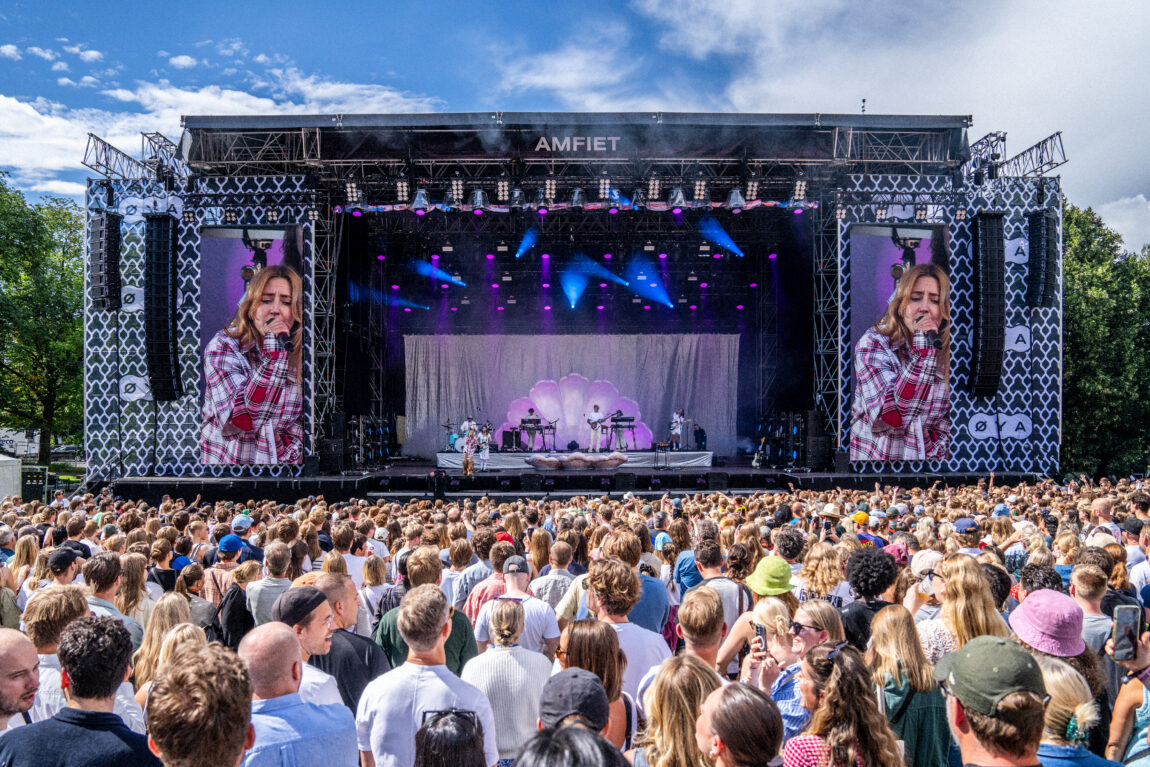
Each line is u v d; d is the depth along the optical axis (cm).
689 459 2811
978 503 1145
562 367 3350
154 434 2269
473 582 644
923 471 2333
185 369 2266
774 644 403
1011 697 250
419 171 2325
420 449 3312
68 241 3884
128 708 396
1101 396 2814
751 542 730
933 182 2341
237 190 2291
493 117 2184
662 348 3328
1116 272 3153
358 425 2644
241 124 2219
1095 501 903
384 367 3109
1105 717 439
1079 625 362
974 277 2319
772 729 257
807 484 2314
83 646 295
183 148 2297
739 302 3194
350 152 2252
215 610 575
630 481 2453
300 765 308
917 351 2294
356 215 2462
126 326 2273
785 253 2772
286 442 2255
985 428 2334
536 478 2467
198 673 253
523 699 407
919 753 359
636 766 324
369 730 367
